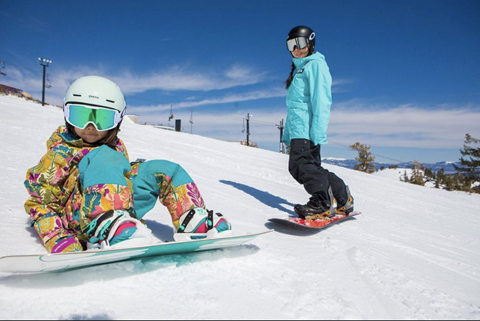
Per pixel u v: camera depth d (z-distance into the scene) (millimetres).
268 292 1358
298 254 1930
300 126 3061
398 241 2807
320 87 2939
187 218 1722
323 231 2789
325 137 3037
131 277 1375
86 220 1486
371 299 1411
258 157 10156
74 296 1211
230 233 1697
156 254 1511
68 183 1654
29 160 4145
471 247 3094
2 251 1623
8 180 3125
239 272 1532
